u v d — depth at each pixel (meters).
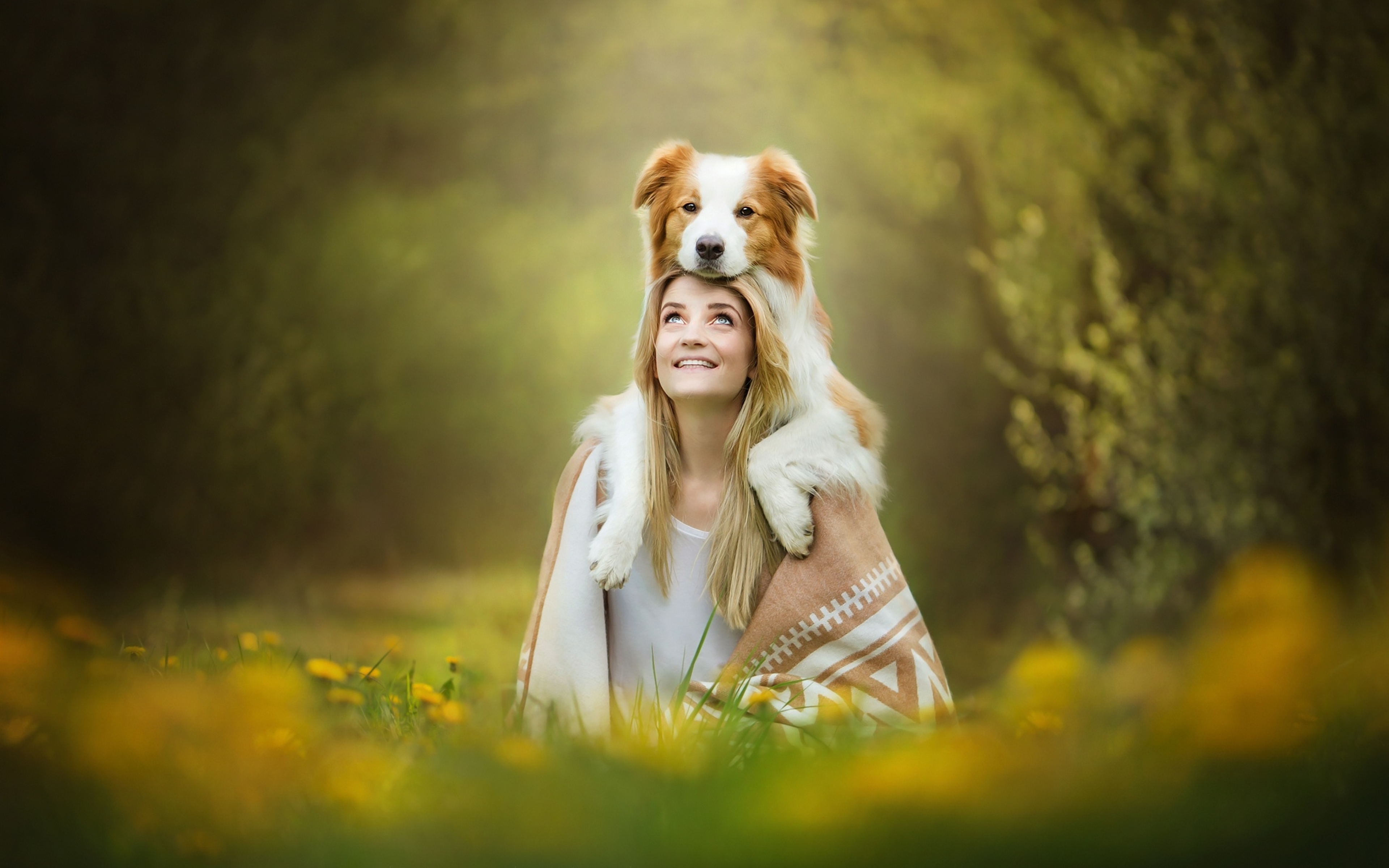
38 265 12.22
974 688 10.05
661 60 12.95
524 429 14.63
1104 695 2.73
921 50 12.14
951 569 13.73
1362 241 8.20
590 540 3.70
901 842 1.88
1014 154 11.76
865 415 3.82
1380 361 8.07
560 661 3.57
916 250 14.07
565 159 13.65
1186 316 9.12
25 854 1.99
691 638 3.66
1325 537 7.96
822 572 3.53
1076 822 1.88
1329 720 2.23
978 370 14.34
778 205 3.82
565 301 14.04
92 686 2.60
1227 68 9.20
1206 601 8.32
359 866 1.98
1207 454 8.71
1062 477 10.77
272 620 9.63
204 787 2.10
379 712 3.36
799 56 12.48
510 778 2.23
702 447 3.74
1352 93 8.43
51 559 11.45
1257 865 1.81
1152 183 10.35
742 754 2.73
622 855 1.98
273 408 13.12
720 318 3.66
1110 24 11.04
